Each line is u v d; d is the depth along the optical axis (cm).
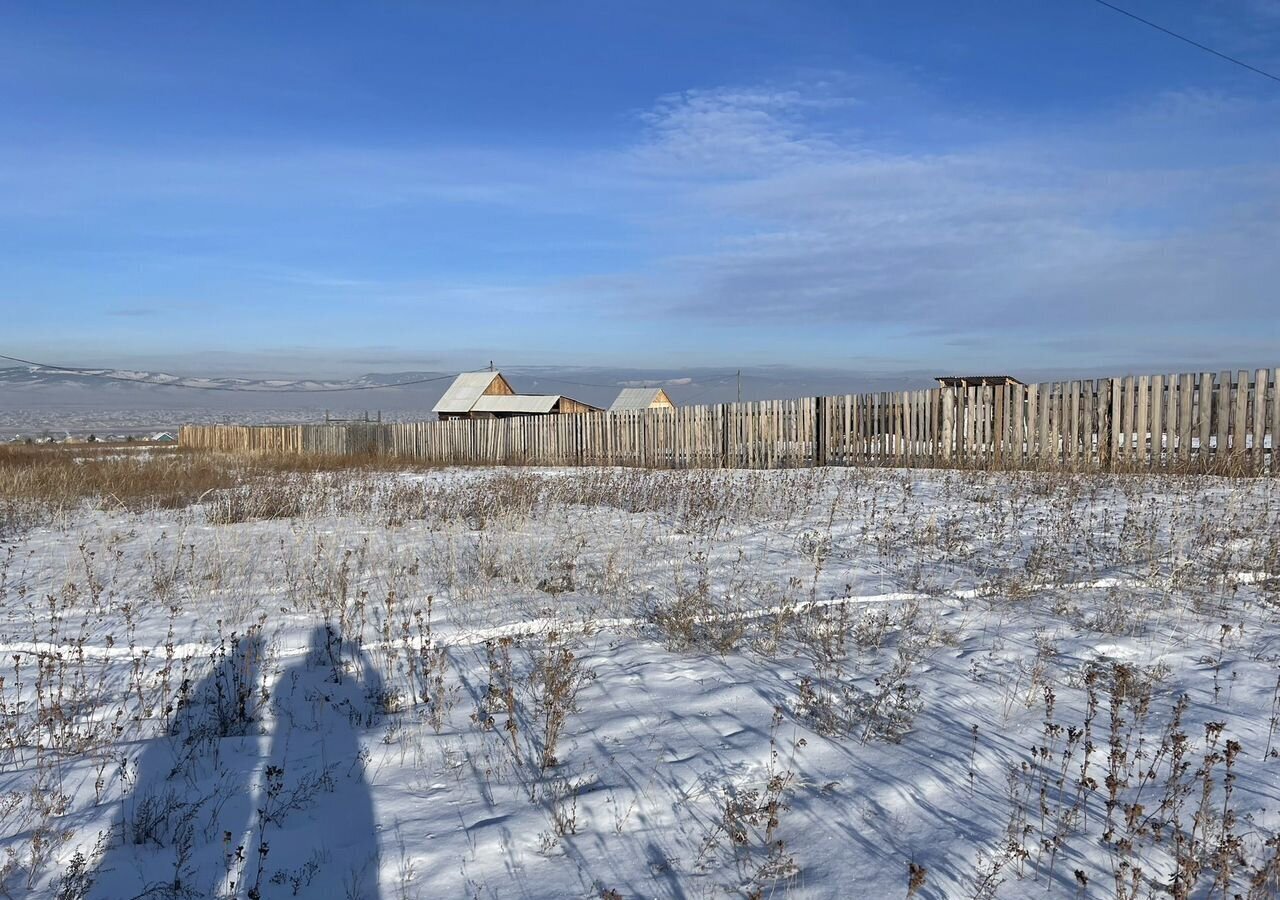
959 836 328
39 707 486
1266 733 403
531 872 316
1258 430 1117
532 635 614
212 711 498
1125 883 295
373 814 365
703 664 537
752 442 1898
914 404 1553
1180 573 660
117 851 346
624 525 1042
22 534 1195
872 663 523
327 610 696
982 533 877
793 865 314
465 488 1512
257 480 1939
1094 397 1291
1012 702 452
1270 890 286
